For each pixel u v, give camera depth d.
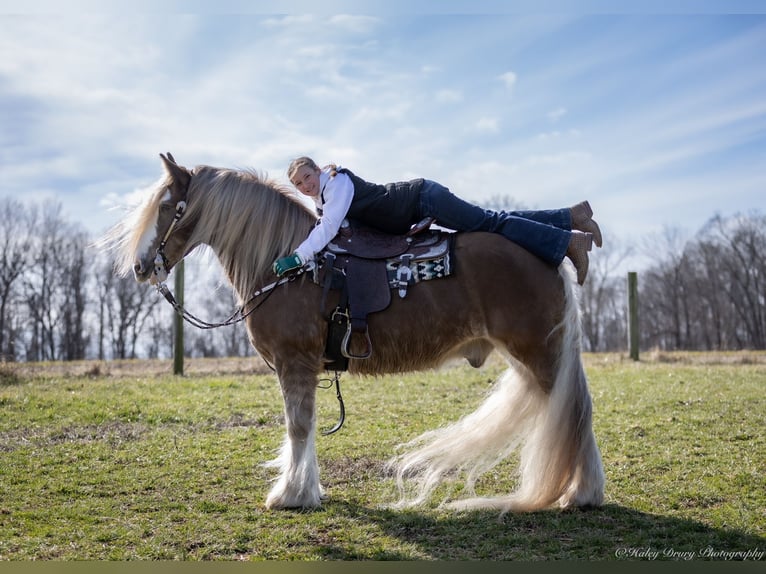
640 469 4.84
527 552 3.48
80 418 6.61
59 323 40.91
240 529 3.79
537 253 4.03
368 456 5.36
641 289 48.50
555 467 3.95
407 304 4.04
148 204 4.24
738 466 4.83
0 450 5.43
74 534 3.73
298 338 4.05
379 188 4.21
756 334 44.06
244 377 9.59
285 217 4.28
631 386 8.39
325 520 3.94
